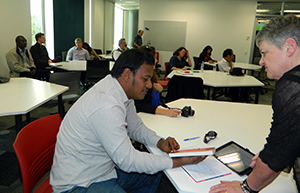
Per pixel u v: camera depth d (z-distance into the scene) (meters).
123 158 1.00
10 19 5.07
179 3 8.73
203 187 0.97
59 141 1.15
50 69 5.04
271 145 0.77
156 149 1.29
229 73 4.69
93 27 8.96
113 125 1.00
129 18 11.98
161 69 9.43
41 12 6.69
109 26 10.34
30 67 4.68
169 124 1.63
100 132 1.02
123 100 1.14
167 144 1.24
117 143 1.00
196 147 1.23
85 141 1.07
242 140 1.42
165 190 2.06
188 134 1.48
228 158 1.18
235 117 1.85
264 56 0.87
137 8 11.53
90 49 6.94
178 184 0.98
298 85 0.71
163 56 9.32
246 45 8.53
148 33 9.24
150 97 2.15
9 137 2.95
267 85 7.52
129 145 1.04
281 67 0.82
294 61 0.79
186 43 8.99
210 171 1.07
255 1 8.12
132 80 1.11
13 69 4.32
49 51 7.16
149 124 1.62
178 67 5.23
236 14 8.37
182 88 3.38
